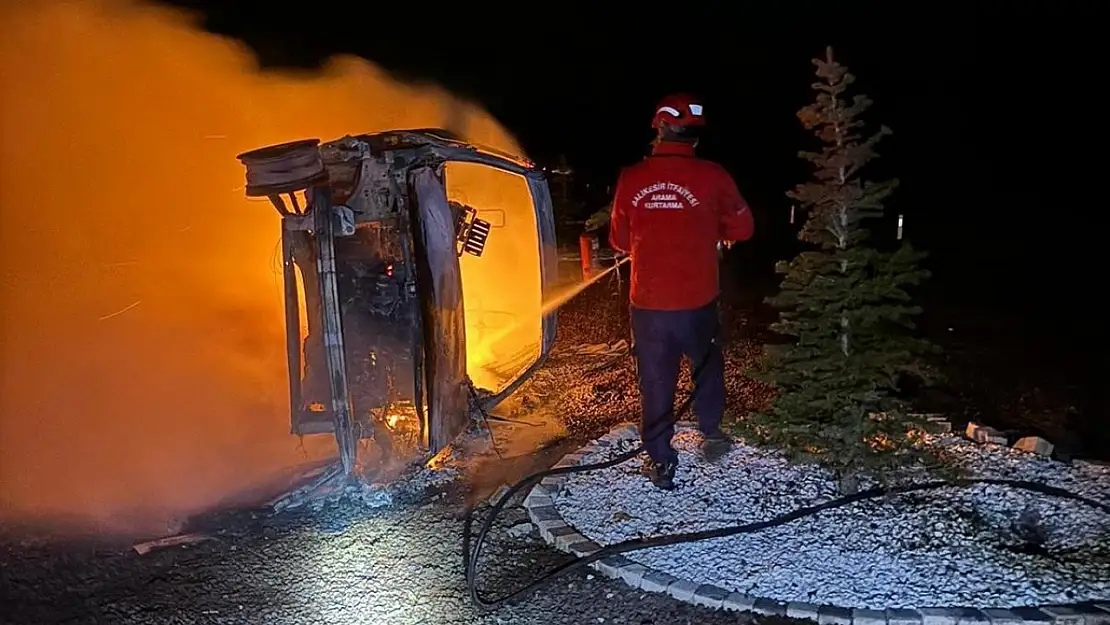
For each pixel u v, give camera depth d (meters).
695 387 5.63
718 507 5.36
